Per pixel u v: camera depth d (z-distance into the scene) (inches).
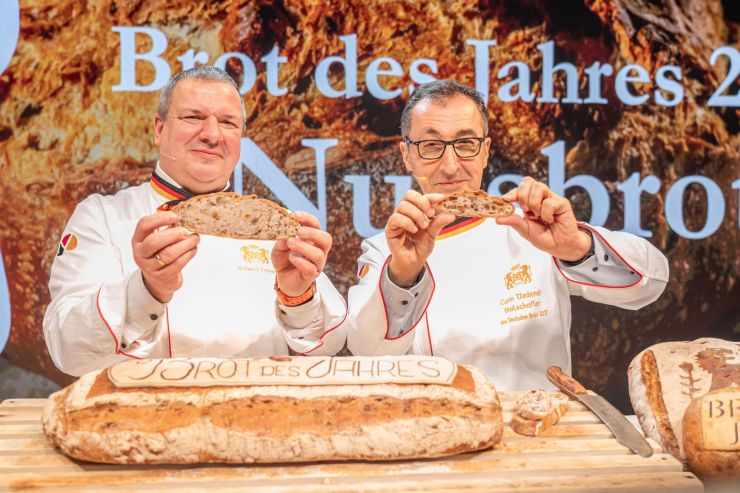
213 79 92.0
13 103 159.6
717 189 173.5
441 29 167.0
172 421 56.1
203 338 91.6
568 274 86.8
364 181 168.6
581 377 175.5
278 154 166.4
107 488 53.2
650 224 173.2
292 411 57.0
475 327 98.3
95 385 59.3
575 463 56.9
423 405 57.7
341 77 166.6
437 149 94.2
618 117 170.7
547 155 170.2
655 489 53.1
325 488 53.1
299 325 85.4
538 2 167.8
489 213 74.9
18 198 161.3
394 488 53.2
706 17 170.6
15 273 162.2
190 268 94.3
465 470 55.7
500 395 73.7
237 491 52.6
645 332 175.5
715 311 175.6
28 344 163.2
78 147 161.9
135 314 75.8
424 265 80.3
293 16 164.4
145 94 162.2
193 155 92.0
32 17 158.7
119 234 95.0
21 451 58.8
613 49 169.6
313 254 71.3
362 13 165.6
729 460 57.2
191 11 161.6
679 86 171.0
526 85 169.0
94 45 160.2
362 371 61.0
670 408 63.6
